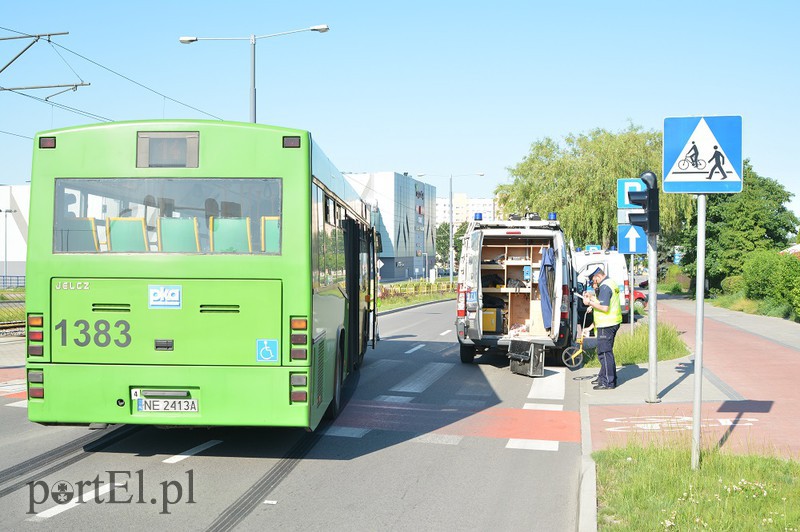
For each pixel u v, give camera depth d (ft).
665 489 20.38
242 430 30.60
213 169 23.84
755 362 52.21
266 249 23.72
